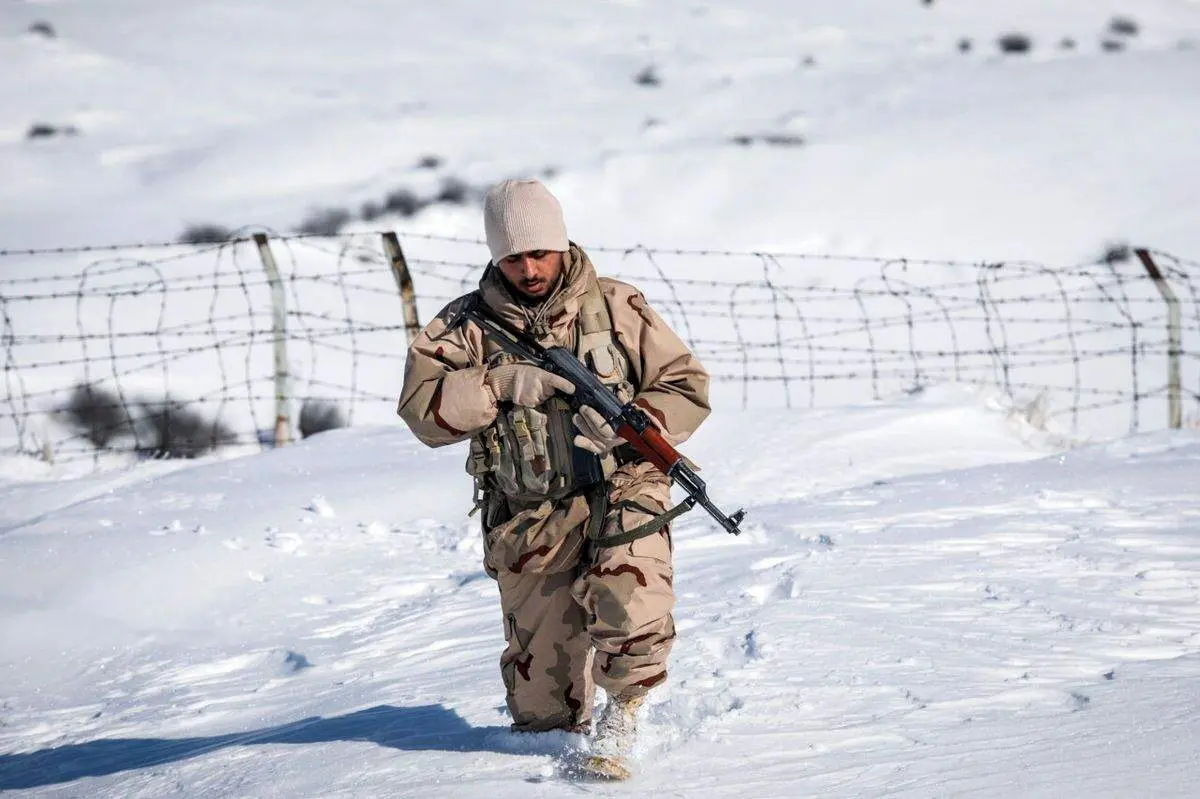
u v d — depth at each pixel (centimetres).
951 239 10919
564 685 1598
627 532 1491
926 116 13862
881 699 1752
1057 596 2380
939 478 3600
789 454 4150
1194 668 1866
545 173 12556
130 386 7719
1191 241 10612
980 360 8981
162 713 2305
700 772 1456
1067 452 3956
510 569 1551
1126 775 1352
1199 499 3197
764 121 14262
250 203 11944
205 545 3341
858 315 9681
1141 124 13125
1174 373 4981
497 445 1531
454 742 1677
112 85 17225
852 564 2688
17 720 2395
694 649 2080
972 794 1324
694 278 10319
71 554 3291
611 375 1521
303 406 7400
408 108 16112
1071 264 10388
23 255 10162
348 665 2484
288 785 1556
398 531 3509
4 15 19675
